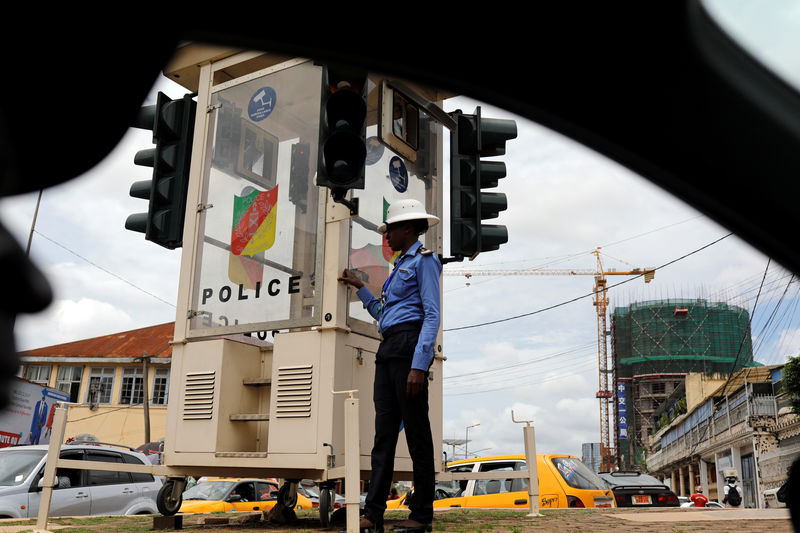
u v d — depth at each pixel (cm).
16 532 473
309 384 510
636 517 555
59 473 1362
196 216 599
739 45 104
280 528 513
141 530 527
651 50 97
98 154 47
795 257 105
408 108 588
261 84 595
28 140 42
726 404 4628
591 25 93
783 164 104
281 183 565
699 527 451
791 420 3481
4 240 36
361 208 553
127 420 4341
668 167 104
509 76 96
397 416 433
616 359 17525
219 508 1520
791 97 105
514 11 91
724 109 100
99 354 4444
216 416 537
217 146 604
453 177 618
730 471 2111
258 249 561
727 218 107
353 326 531
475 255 618
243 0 70
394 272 444
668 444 7775
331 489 509
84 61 46
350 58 86
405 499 1280
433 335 416
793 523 103
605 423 13712
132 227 639
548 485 1278
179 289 590
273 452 511
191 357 561
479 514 631
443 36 89
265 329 540
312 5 78
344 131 456
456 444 5153
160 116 625
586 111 99
